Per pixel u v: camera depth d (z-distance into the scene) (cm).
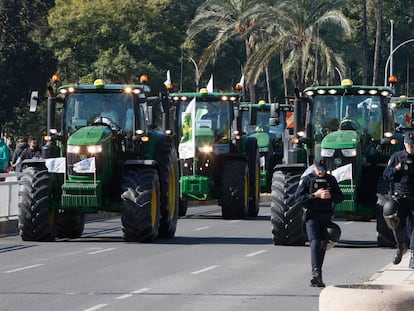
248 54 15725
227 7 15712
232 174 7306
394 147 5769
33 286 3688
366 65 14575
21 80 16512
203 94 7406
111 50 18525
